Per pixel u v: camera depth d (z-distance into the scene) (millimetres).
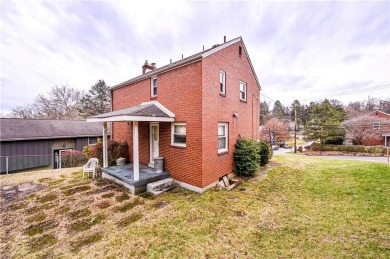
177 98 7395
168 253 3330
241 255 3285
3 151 11594
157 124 8477
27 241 3768
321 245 3498
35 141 13055
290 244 3566
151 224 4348
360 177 7418
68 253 3363
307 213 4875
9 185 7457
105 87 35094
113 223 4430
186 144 7000
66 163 13750
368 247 3371
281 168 10141
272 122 36219
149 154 8891
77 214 4918
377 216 4465
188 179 6922
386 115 27938
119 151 10109
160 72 8102
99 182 7730
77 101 34625
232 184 7457
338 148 23875
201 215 4797
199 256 3262
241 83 9773
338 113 25766
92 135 16250
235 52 8867
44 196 6227
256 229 4141
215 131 7297
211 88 7008
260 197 6098
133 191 6410
